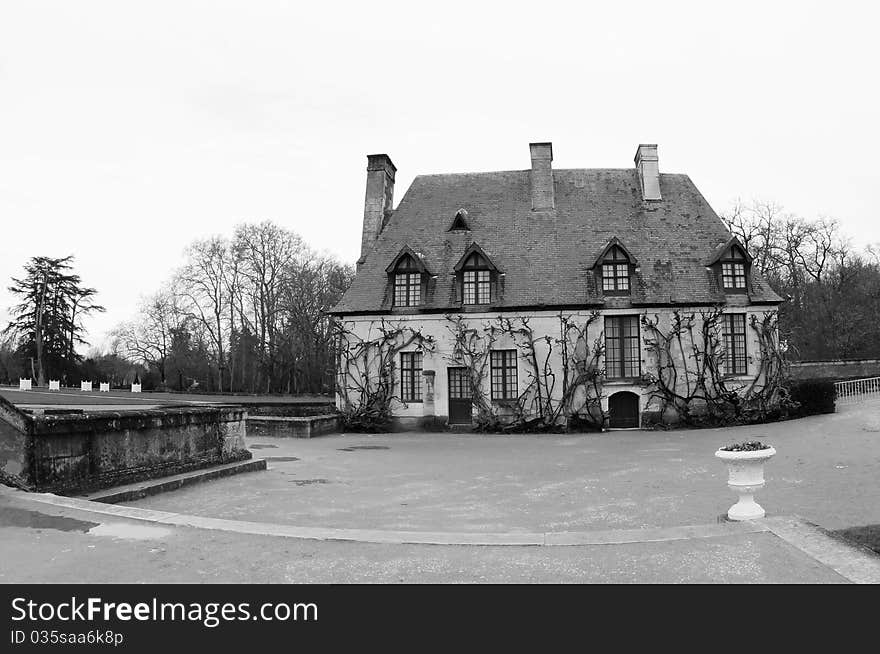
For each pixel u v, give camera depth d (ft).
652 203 114.01
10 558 23.97
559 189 118.01
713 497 41.50
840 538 25.41
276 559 24.04
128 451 43.39
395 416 105.19
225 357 223.92
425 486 48.80
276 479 52.08
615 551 24.59
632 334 102.99
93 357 295.89
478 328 104.37
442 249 112.57
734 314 102.22
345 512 38.47
